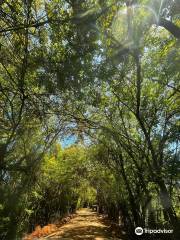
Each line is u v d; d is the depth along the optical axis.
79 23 8.44
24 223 17.06
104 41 9.53
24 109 12.59
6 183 13.39
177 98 13.65
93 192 53.38
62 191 38.56
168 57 11.02
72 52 9.26
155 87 13.62
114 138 17.39
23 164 14.35
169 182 13.39
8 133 12.78
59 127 16.94
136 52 10.04
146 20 9.12
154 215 18.36
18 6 8.65
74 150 30.00
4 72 11.51
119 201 24.95
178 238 12.57
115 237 23.69
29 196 17.59
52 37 9.29
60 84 9.95
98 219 43.44
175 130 13.31
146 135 13.28
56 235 23.34
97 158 24.25
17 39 9.85
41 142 15.61
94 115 17.12
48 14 8.74
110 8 8.75
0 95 12.17
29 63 10.03
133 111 13.97
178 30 7.18
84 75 9.83
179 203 15.52
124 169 20.14
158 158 13.91
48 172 26.50
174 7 7.82
